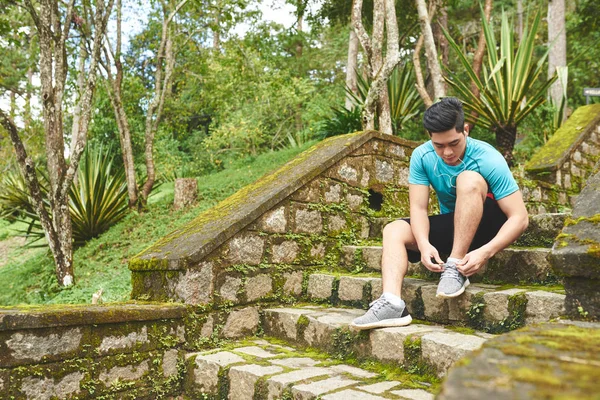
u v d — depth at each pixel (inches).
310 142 457.4
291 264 130.6
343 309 119.6
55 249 244.8
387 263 98.8
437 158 99.3
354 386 82.8
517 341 42.0
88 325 94.9
